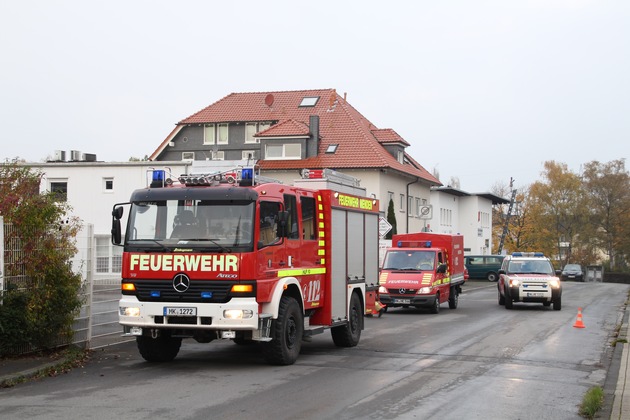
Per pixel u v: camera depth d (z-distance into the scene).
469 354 14.29
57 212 12.71
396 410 8.92
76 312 13.27
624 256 90.12
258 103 55.19
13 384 10.41
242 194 11.78
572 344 16.30
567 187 87.25
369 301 16.77
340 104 52.72
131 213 12.14
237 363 12.80
